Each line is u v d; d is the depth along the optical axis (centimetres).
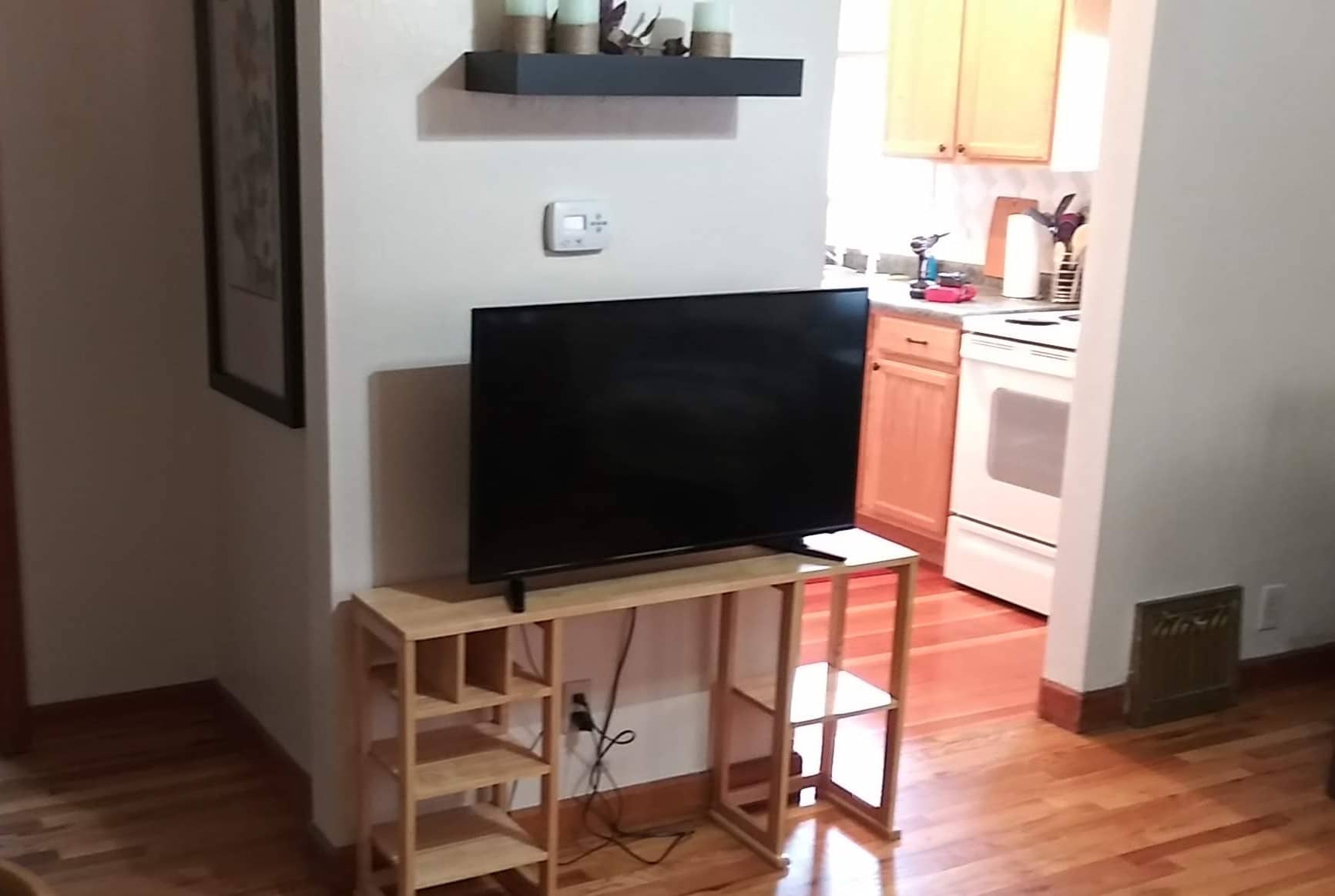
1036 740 346
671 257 274
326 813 263
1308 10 345
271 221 270
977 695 372
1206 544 367
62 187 307
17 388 309
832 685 295
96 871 264
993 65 473
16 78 298
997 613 438
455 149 245
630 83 242
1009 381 432
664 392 253
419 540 257
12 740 312
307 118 236
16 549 308
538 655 275
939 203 549
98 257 314
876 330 491
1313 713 373
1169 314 341
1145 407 343
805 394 271
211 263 307
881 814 293
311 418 250
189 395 330
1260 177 349
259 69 266
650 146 266
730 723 296
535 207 256
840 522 283
